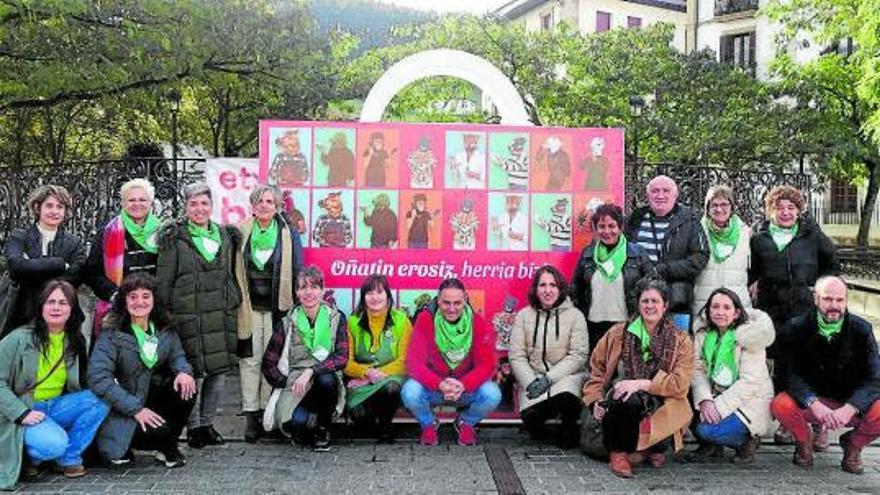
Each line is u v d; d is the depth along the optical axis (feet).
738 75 66.33
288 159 21.21
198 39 36.91
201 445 19.38
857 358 17.88
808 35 83.66
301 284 19.04
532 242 21.49
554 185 21.56
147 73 37.24
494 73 23.15
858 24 53.83
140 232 18.72
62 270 18.21
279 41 41.22
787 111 65.36
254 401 19.84
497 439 20.33
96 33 35.40
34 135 56.39
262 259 19.57
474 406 19.44
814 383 18.20
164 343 17.74
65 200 18.60
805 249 19.72
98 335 17.54
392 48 59.47
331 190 21.25
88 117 56.95
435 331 19.51
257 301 19.81
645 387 17.44
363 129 21.30
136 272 17.71
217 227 19.20
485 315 21.40
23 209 33.17
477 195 21.45
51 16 33.12
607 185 21.63
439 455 18.80
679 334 17.95
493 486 16.51
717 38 96.37
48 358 16.88
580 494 16.10
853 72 65.72
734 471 17.84
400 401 19.94
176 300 18.57
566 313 19.61
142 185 18.75
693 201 31.76
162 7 35.35
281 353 19.29
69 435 16.85
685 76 64.13
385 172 21.33
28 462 16.62
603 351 18.57
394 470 17.56
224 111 56.54
